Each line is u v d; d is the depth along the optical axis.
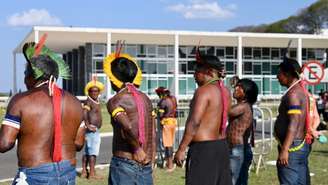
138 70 5.88
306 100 6.20
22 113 4.19
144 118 5.66
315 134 6.40
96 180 10.34
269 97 44.91
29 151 4.21
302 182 6.23
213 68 5.73
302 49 47.38
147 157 5.68
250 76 45.19
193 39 39.88
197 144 5.63
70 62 52.91
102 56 41.91
